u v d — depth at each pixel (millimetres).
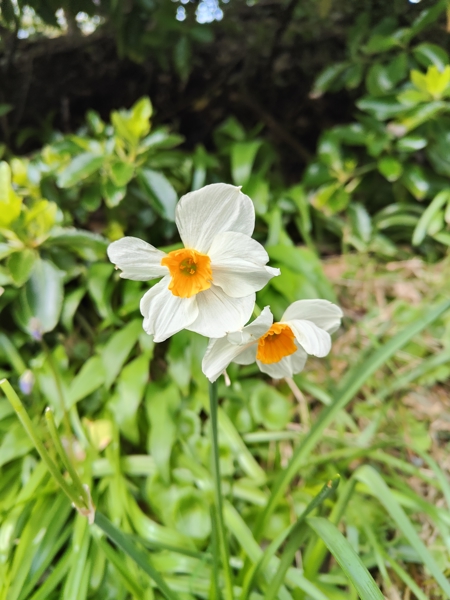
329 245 405
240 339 131
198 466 242
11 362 272
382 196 403
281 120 454
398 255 384
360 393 302
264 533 227
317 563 191
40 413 258
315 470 258
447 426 279
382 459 237
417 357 311
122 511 218
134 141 299
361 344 322
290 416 275
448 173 354
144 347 275
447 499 209
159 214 308
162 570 202
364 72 376
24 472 234
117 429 253
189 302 136
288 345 147
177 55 362
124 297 300
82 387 257
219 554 196
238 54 427
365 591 138
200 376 264
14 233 255
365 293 355
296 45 415
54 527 208
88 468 234
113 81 428
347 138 360
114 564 187
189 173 350
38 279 258
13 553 208
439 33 379
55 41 406
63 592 184
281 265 300
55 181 321
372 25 377
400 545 226
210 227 136
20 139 389
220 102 447
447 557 220
